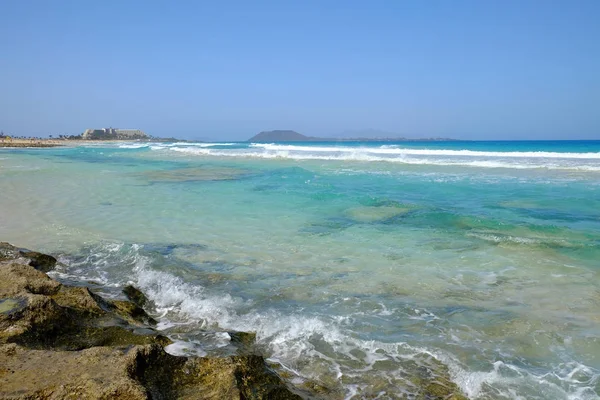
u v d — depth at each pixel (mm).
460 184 16719
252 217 11430
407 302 5879
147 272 7148
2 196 14484
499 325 5141
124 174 21969
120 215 11656
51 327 4422
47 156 40250
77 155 42531
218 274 7070
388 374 4172
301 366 4344
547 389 3881
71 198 14297
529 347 4625
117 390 3154
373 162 27719
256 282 6699
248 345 4738
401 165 25078
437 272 7066
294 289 6387
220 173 22406
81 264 7730
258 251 8359
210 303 5871
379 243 8852
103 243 8922
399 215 11297
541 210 11633
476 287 6391
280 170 23375
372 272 7105
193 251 8383
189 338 4812
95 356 3662
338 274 7031
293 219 11148
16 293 4875
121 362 3545
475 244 8633
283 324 5219
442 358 4422
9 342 3938
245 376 3736
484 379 4031
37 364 3535
